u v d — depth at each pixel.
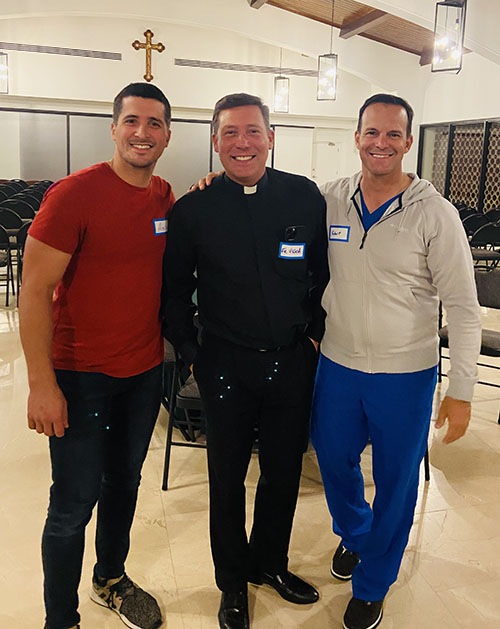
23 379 4.02
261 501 1.96
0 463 2.90
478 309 1.71
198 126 13.40
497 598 2.04
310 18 10.84
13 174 12.50
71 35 12.02
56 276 1.51
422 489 2.74
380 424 1.80
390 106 1.62
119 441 1.81
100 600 1.96
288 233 1.69
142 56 12.50
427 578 2.14
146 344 1.73
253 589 2.07
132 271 1.64
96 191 1.54
